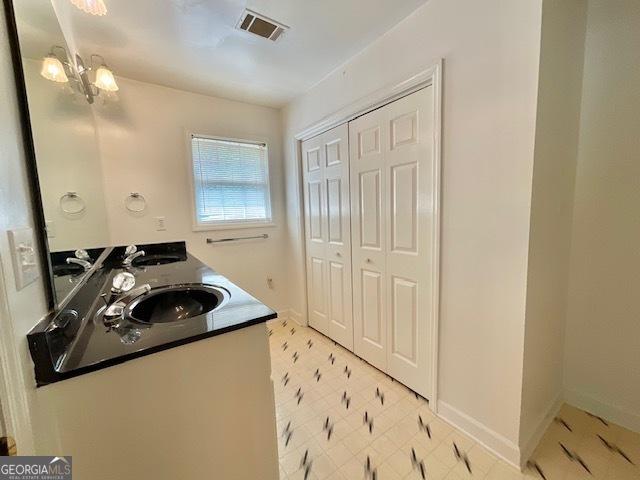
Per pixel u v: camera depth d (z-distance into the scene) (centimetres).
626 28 132
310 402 173
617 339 146
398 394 179
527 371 125
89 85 174
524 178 115
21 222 65
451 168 140
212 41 170
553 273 139
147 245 222
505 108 118
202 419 84
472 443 139
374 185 194
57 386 64
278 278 306
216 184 265
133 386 73
